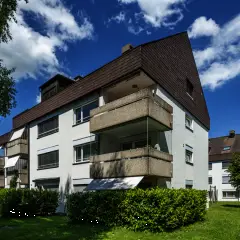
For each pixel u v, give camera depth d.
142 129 17.48
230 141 51.19
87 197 14.19
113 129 17.47
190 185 21.31
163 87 18.44
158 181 17.09
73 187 20.62
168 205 11.70
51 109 24.36
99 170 17.14
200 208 14.89
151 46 17.72
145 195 11.67
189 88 23.86
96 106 19.52
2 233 11.84
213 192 40.72
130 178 15.02
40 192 19.53
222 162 47.28
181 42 23.06
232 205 29.83
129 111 15.57
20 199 18.36
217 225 13.25
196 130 23.86
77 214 14.39
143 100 14.85
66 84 26.45
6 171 31.92
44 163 24.94
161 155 15.73
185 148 20.91
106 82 18.42
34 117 27.16
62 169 22.09
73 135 21.34
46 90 27.53
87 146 19.89
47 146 24.66
